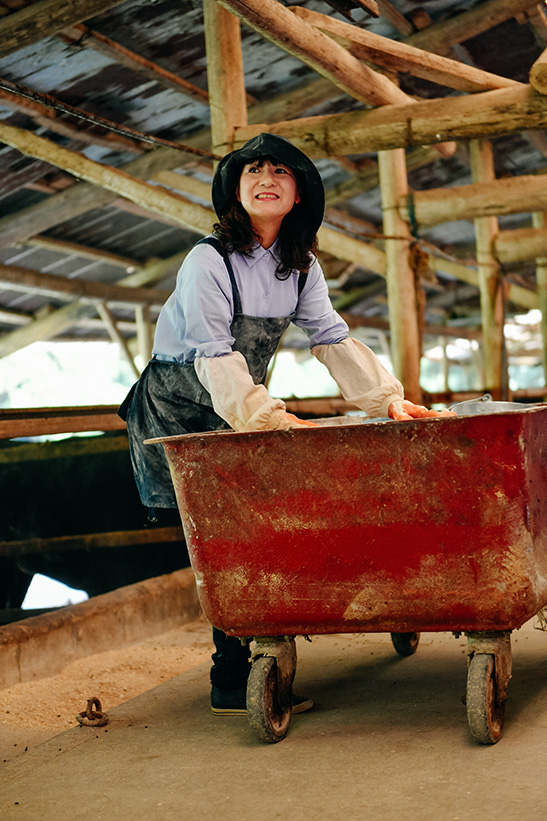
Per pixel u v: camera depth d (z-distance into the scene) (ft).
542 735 7.00
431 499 6.86
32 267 32.83
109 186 21.54
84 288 34.47
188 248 36.76
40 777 7.16
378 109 16.47
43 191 25.79
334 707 8.34
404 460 6.88
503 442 6.64
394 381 8.68
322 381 88.33
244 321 8.18
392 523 6.98
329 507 7.11
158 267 36.78
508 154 34.01
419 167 34.06
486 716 6.77
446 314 57.00
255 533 7.33
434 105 16.20
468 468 6.74
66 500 18.56
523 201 22.86
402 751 6.98
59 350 77.82
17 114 21.26
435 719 7.68
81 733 8.23
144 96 22.20
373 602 7.11
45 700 9.54
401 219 24.04
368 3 13.98
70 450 18.47
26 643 10.36
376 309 56.24
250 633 7.54
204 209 21.13
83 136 22.88
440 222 23.84
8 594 18.97
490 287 30.14
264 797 6.32
